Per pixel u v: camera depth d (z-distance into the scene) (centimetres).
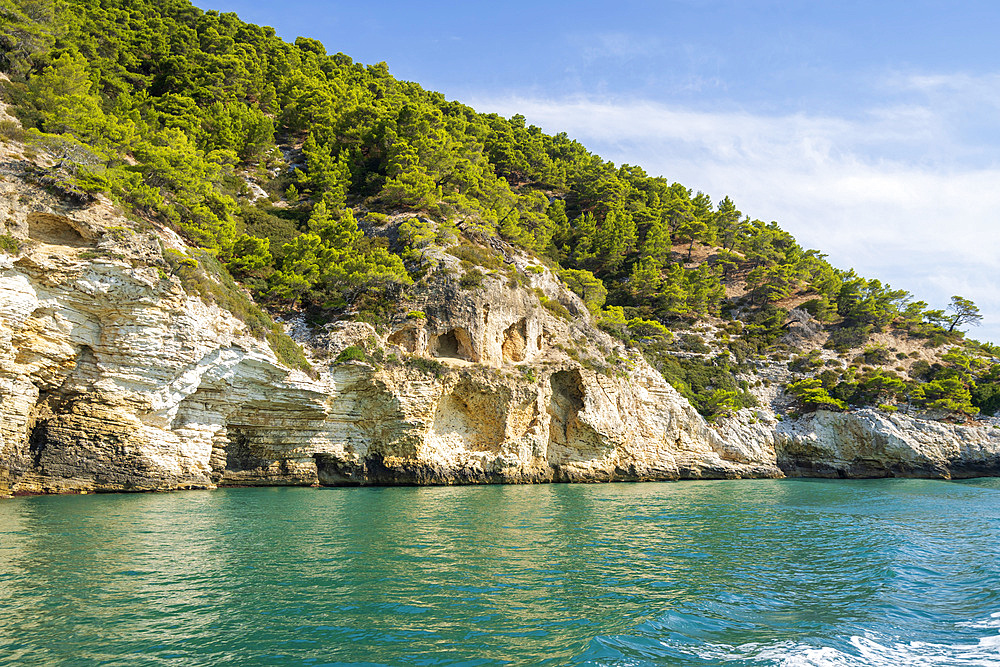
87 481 3203
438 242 5941
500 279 5562
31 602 1322
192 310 3575
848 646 1202
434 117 7931
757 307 9625
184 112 6538
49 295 3078
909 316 9612
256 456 4134
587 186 10781
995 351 9075
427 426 4688
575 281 8031
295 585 1536
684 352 7975
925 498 4244
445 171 7644
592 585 1623
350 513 2817
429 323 5059
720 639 1231
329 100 8206
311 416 4247
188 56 7838
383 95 9538
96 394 3225
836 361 8069
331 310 5053
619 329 6975
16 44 4794
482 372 5003
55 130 4281
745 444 6506
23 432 3019
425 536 2267
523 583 1625
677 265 9675
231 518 2534
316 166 7138
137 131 5184
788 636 1251
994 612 1464
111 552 1802
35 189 3288
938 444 6581
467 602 1441
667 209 11088
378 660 1087
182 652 1095
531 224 8506
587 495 4034
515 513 2986
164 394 3453
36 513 2450
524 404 5178
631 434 5781
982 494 4603
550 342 5794
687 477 6069
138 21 8031
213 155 6078
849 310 9450
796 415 7069
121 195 3906
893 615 1426
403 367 4631
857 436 6662
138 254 3397
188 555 1816
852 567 1928
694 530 2603
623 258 9800
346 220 5797
